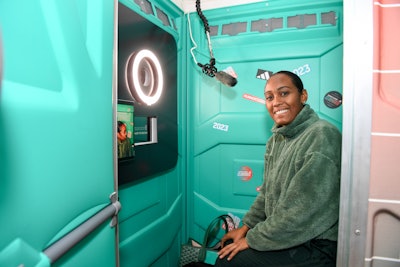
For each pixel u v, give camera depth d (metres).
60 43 0.47
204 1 1.47
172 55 1.38
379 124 0.69
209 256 1.40
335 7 1.28
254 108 1.43
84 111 0.54
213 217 1.54
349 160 0.71
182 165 1.53
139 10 1.11
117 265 0.73
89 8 0.58
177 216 1.49
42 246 0.43
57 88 0.46
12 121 0.36
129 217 1.08
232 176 1.50
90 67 0.57
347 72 0.70
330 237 0.91
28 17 0.40
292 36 1.34
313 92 1.33
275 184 1.03
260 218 1.19
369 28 0.69
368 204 0.71
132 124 1.03
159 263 1.32
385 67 0.69
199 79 1.53
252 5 1.38
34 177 0.40
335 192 0.88
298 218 0.88
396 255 0.70
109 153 0.67
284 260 0.94
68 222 0.50
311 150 0.90
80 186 0.53
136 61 1.05
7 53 0.35
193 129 1.56
